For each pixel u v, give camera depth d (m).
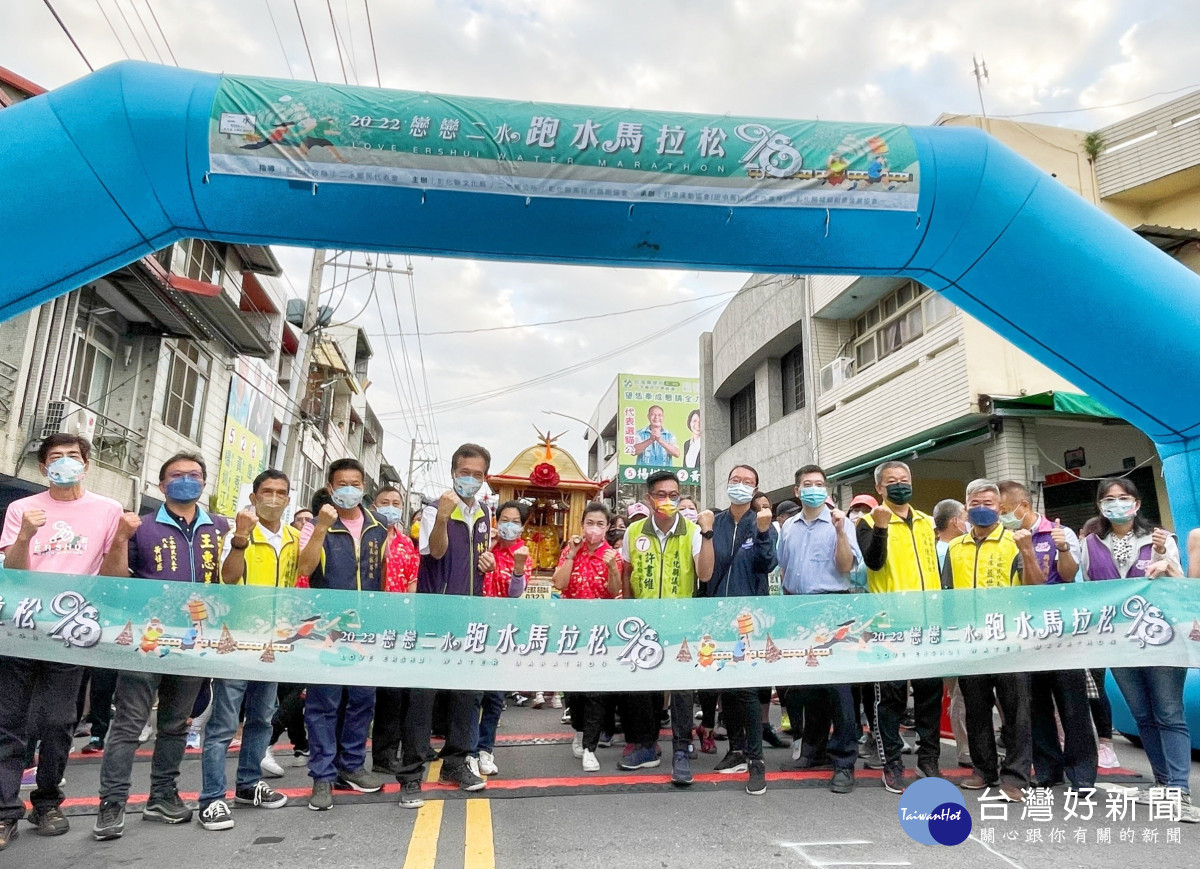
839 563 4.55
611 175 4.59
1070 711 4.38
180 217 4.52
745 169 4.68
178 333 13.59
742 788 4.53
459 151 4.48
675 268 5.09
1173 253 10.70
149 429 13.32
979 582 4.60
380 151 4.44
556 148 4.55
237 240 4.70
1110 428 10.64
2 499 10.96
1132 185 11.20
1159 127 11.07
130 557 3.89
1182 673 4.18
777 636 4.14
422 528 4.48
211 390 15.91
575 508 11.25
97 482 11.85
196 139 4.28
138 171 4.27
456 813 3.98
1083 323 4.96
